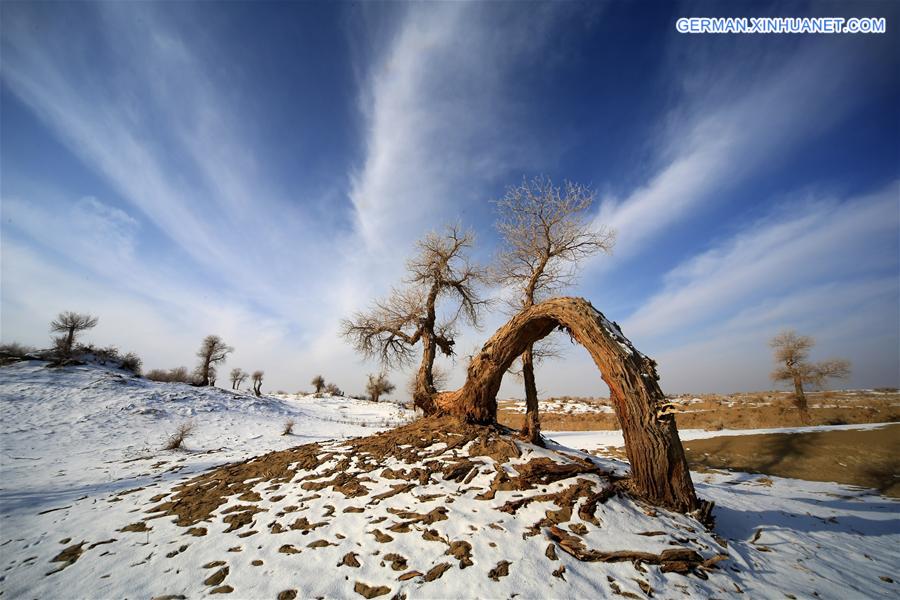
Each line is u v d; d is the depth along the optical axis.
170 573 4.96
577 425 31.31
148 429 22.86
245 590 4.48
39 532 6.82
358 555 5.12
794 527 8.09
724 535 6.79
